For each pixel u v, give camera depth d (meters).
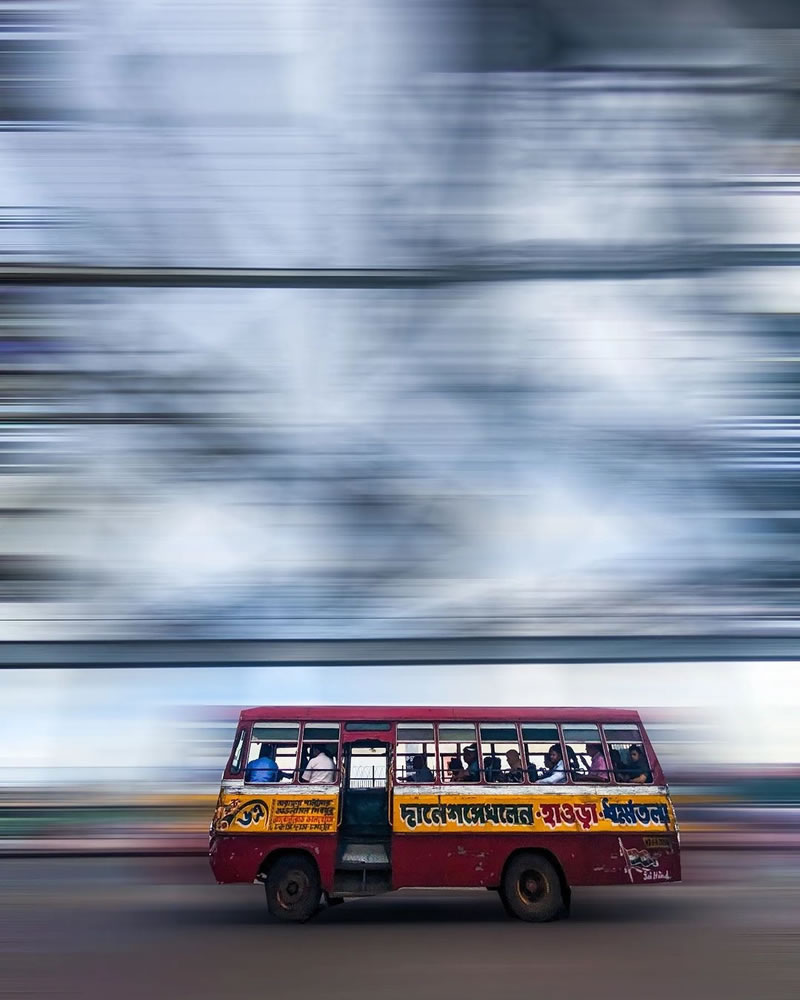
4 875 8.88
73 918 7.07
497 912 7.33
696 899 7.77
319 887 6.94
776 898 7.80
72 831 9.55
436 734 7.20
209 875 8.90
